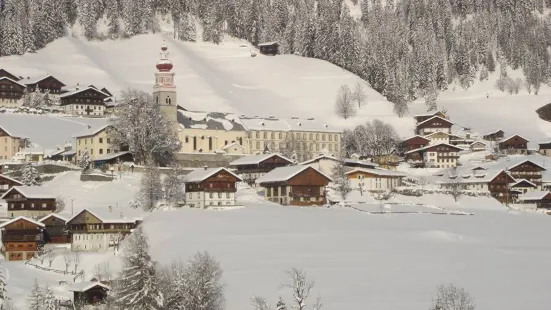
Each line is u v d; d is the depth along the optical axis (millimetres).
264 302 158375
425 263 193250
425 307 159375
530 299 165125
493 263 195000
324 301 164125
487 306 160750
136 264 162125
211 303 165375
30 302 174625
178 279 162750
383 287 173250
